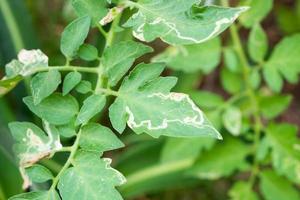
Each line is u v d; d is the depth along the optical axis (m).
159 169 0.67
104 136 0.42
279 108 0.62
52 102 0.43
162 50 0.79
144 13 0.41
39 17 0.80
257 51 0.59
